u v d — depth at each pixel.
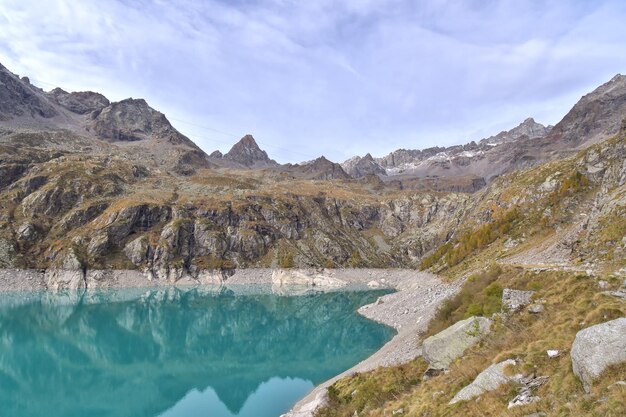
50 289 190.62
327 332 118.56
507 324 38.78
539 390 23.81
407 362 51.84
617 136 139.25
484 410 25.03
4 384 74.19
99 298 175.50
